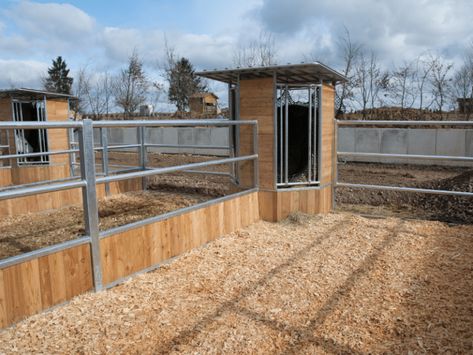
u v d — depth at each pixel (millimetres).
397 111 14539
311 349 2211
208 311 2623
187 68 23344
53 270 2582
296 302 2754
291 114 5059
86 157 2723
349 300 2781
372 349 2207
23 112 8602
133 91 20672
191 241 3713
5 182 7660
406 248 3803
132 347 2217
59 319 2477
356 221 4684
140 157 7223
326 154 5000
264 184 4672
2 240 4246
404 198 5984
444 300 2748
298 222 4594
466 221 4711
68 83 27641
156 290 2920
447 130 10898
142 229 3186
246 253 3684
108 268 2924
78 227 4719
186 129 15680
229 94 5090
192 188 7082
